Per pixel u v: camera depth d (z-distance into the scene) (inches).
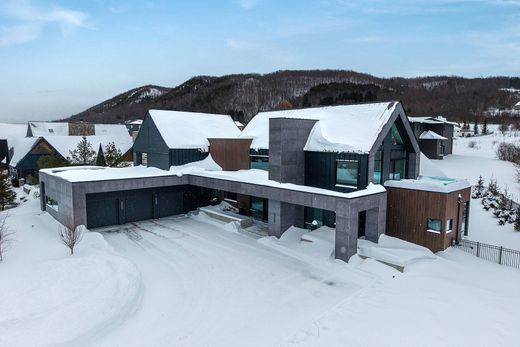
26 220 927.0
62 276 535.2
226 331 424.5
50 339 382.6
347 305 485.4
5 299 460.8
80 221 808.3
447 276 570.9
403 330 413.4
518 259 639.1
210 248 730.2
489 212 958.4
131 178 879.1
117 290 498.6
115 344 395.2
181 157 1033.5
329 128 808.3
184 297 511.2
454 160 1743.4
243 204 968.9
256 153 996.6
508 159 1734.7
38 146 1772.9
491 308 458.0
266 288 544.7
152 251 708.7
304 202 693.9
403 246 669.9
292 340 403.5
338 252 642.2
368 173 697.0
